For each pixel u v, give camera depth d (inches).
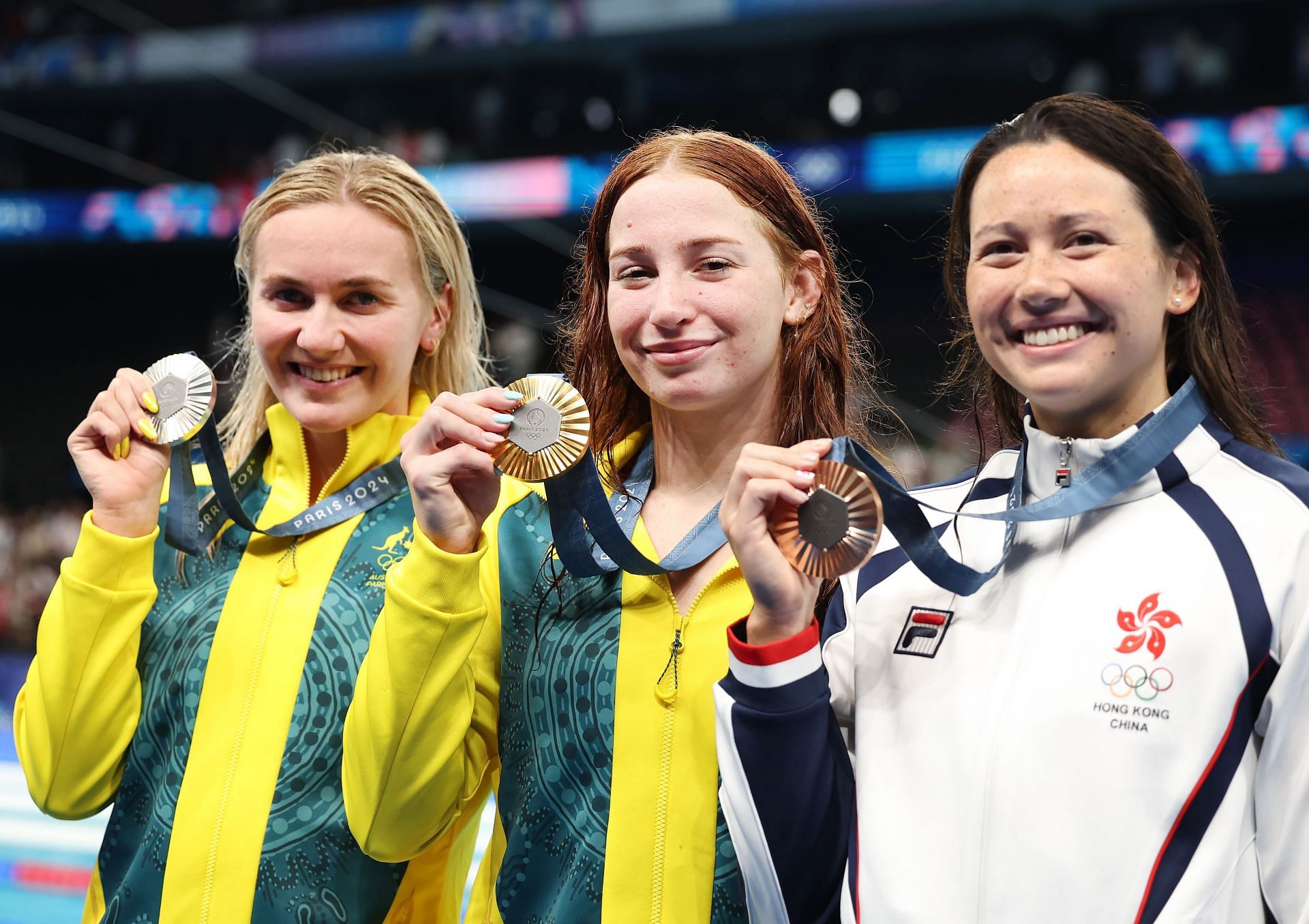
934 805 50.6
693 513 63.1
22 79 414.3
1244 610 48.1
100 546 66.7
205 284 524.4
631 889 57.6
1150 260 51.1
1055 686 49.3
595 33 455.5
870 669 55.1
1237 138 414.9
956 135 443.5
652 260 59.6
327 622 68.2
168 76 437.7
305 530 70.3
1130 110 53.7
